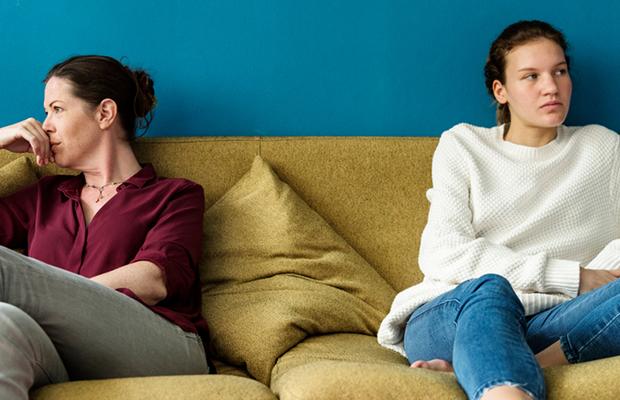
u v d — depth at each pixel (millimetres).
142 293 1899
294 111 2533
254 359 1966
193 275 2037
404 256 2361
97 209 2166
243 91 2521
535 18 2547
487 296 1570
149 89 2336
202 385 1463
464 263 1979
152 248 2002
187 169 2393
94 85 2191
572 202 2154
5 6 2457
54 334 1637
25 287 1606
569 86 2221
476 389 1365
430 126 2549
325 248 2285
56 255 2076
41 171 2346
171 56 2502
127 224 2084
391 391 1417
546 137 2232
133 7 2488
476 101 2551
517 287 1938
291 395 1421
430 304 1822
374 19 2525
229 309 2107
